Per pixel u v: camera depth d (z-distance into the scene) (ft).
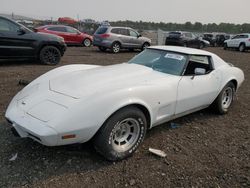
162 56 14.78
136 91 10.82
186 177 10.18
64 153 11.12
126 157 11.07
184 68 13.74
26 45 30.01
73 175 9.82
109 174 10.03
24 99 10.93
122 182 9.64
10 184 9.10
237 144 13.24
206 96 14.94
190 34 80.79
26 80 22.57
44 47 31.53
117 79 11.70
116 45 54.54
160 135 13.55
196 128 14.83
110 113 9.95
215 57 16.21
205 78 14.65
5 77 23.84
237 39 78.43
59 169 10.10
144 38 58.70
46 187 9.09
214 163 11.29
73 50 55.42
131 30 56.80
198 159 11.51
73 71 13.69
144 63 14.80
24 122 9.60
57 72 13.71
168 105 12.51
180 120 15.81
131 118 10.71
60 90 10.78
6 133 12.59
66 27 62.75
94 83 11.06
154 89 11.59
